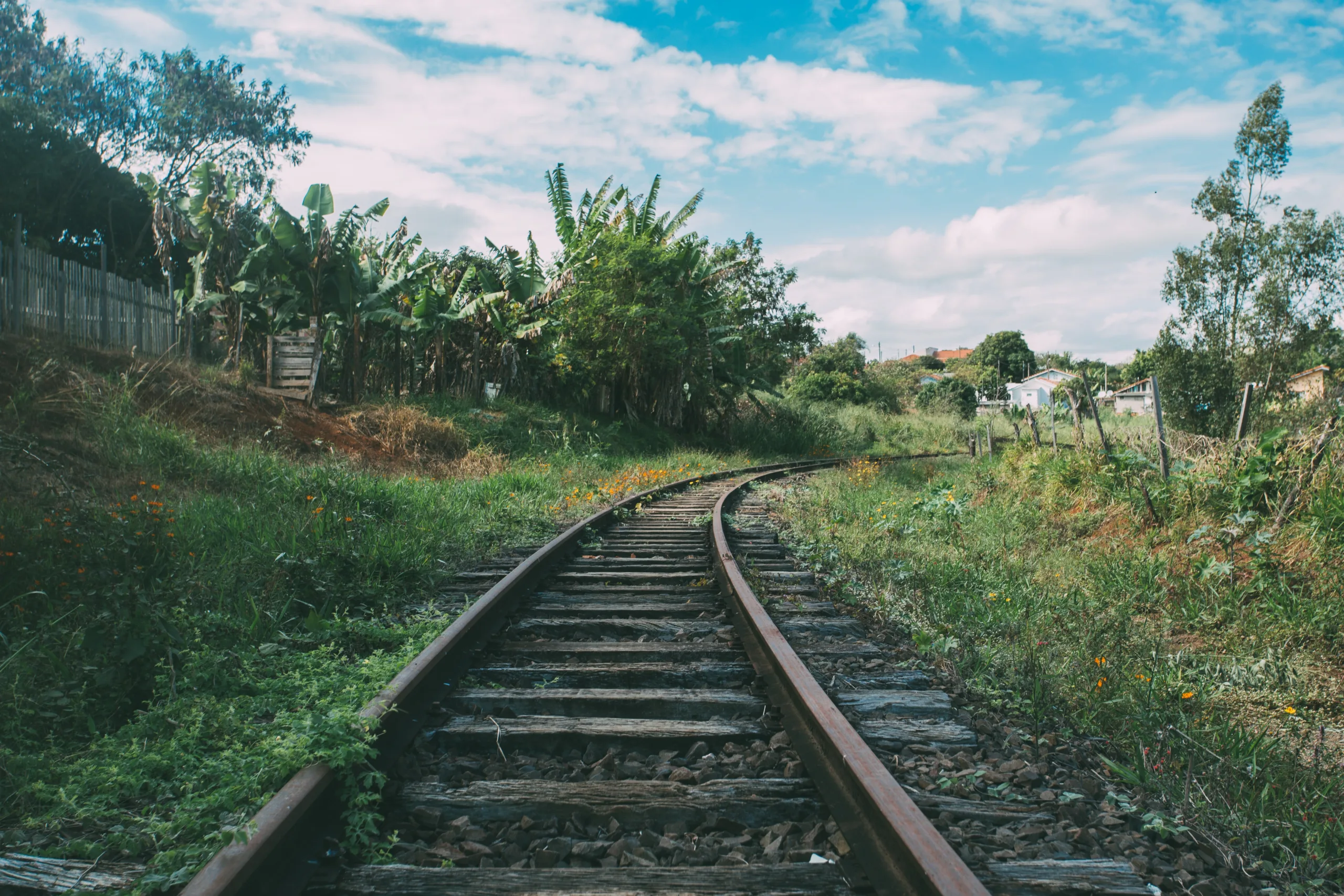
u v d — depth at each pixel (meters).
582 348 23.22
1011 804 2.62
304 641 4.30
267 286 14.77
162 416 9.89
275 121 30.81
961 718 3.45
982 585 5.97
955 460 24.94
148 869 2.09
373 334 17.20
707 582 6.14
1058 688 3.82
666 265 23.80
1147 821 2.53
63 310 10.89
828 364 58.19
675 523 9.94
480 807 2.54
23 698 3.08
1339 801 2.83
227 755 2.70
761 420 33.28
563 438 18.62
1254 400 16.23
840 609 5.52
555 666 4.04
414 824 2.47
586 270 22.89
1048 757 3.07
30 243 21.36
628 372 25.16
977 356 93.50
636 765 2.92
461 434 15.39
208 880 1.82
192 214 14.49
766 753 2.95
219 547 5.68
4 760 2.66
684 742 3.13
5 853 2.17
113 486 7.11
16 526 5.13
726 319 31.16
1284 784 2.94
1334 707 3.96
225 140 30.34
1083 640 4.56
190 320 13.74
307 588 5.01
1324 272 22.14
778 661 3.63
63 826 2.40
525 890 2.04
